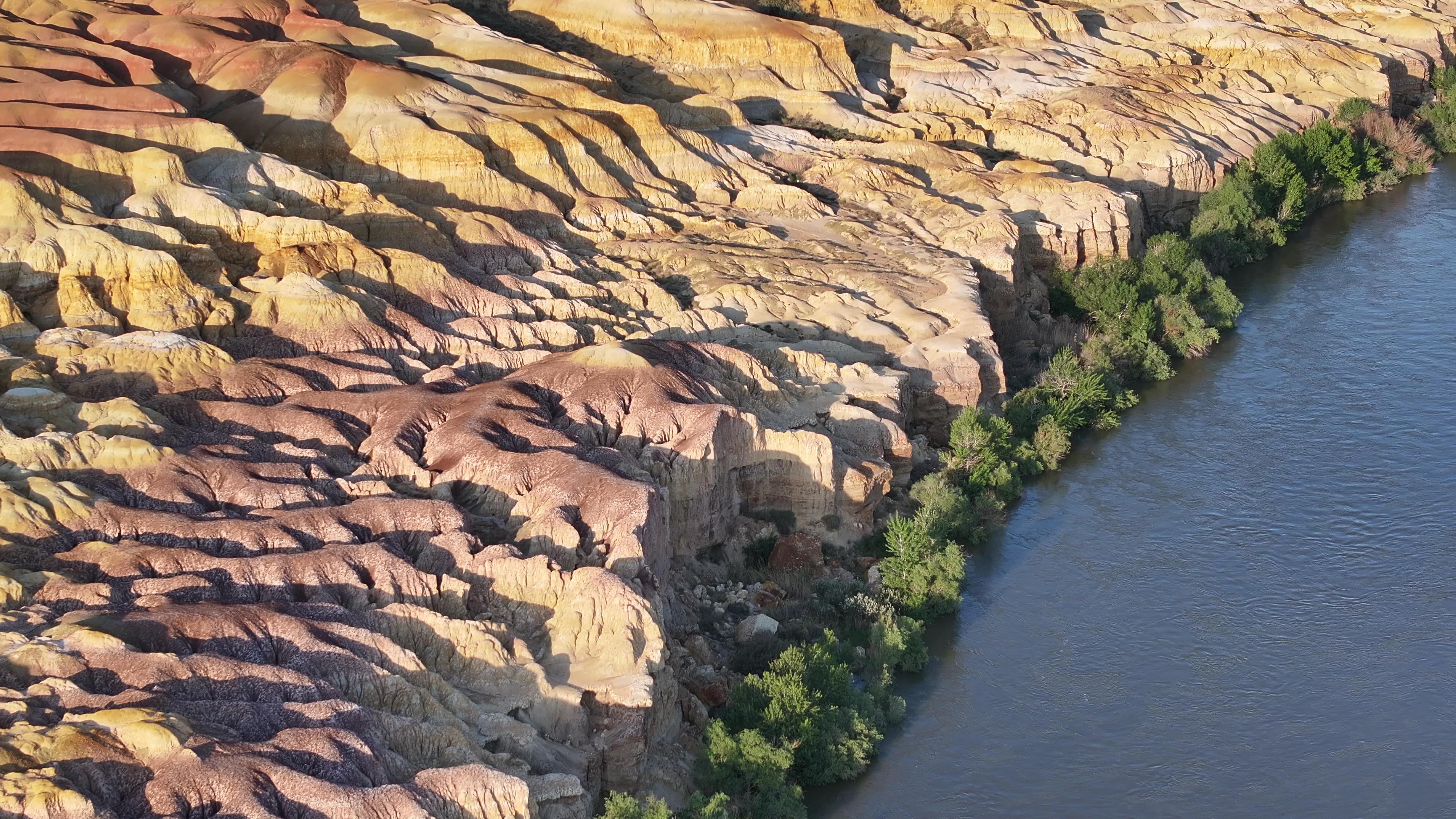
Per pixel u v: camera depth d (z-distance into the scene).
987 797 43.66
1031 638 51.53
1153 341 73.75
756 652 47.12
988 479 59.94
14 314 51.16
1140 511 59.94
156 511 42.56
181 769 31.25
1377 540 57.69
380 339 56.34
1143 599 53.91
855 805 43.00
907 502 57.12
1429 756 45.97
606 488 44.75
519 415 50.09
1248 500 60.66
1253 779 44.91
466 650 38.78
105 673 34.38
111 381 50.25
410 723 34.94
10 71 65.81
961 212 77.88
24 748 30.92
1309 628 52.31
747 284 66.56
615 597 40.28
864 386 58.81
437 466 47.94
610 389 52.28
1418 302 79.88
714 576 50.94
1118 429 67.06
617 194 75.75
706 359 56.72
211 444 47.16
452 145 70.56
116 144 62.28
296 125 71.06
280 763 32.03
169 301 54.06
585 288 63.88
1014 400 65.75
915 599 51.84
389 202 64.50
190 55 76.44
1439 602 53.75
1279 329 77.25
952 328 65.50
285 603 38.75
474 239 65.62
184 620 36.47
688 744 41.94
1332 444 65.00
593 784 37.91
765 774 40.75
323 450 48.62
